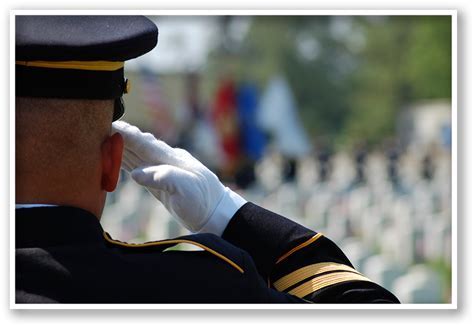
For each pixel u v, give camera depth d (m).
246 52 193.50
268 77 194.50
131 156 7.92
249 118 122.06
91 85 6.89
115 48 6.90
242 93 122.62
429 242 49.28
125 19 7.18
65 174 6.90
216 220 7.89
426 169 121.50
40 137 6.82
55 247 6.89
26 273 6.81
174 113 129.75
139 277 6.95
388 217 60.50
